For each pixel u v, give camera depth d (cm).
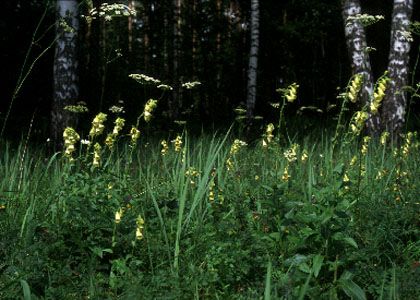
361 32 983
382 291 292
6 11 1203
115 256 360
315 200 402
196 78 1930
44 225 371
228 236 383
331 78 1898
